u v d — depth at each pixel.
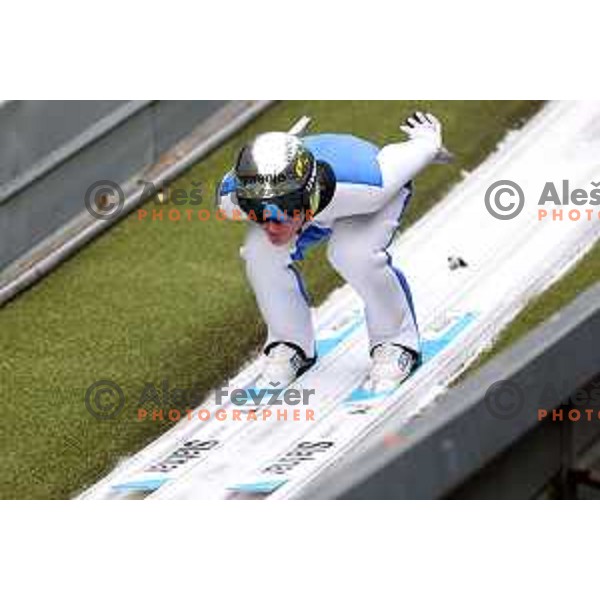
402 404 28.48
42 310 32.97
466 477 22.64
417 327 29.50
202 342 31.45
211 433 28.97
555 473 25.50
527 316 30.62
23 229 33.94
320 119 38.62
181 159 37.22
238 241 34.72
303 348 29.84
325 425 28.45
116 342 31.69
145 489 27.50
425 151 28.00
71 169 34.75
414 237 34.12
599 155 36.06
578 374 24.69
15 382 30.59
